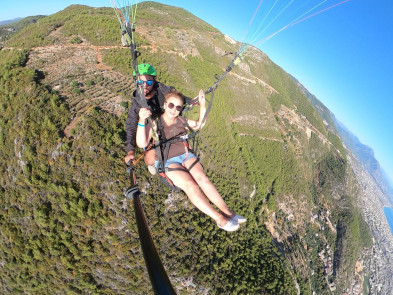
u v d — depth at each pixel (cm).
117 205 4038
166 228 4412
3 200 4297
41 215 3944
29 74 5041
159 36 9206
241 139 9456
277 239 8525
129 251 4088
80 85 5175
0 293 4300
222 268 4941
